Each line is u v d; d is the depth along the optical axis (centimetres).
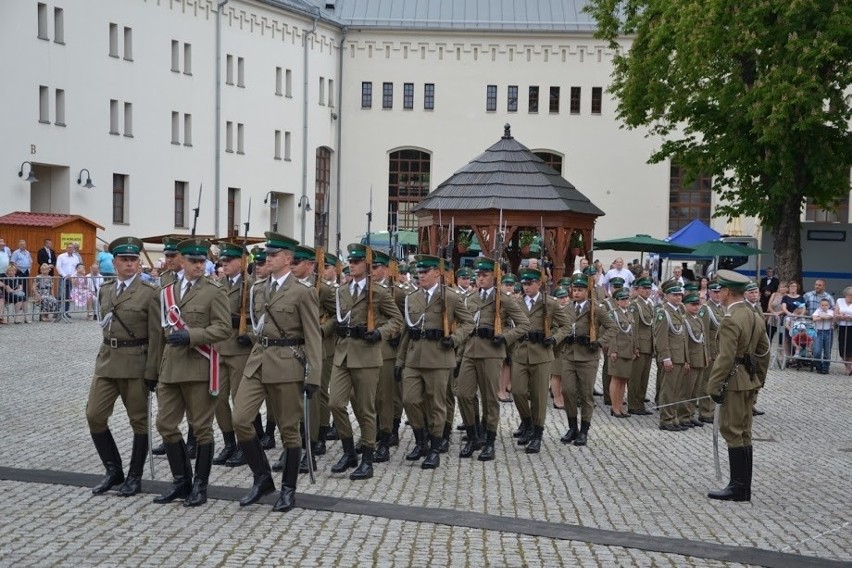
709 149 3819
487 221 3025
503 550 1027
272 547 1012
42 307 3403
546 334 1590
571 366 1686
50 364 2402
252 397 1170
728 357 1277
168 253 1371
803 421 1994
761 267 4275
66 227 3869
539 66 5962
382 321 1402
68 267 3494
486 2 6059
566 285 1759
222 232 5212
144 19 4709
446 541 1054
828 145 3578
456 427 1842
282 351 1169
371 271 1373
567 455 1585
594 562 998
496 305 1516
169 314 1160
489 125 5984
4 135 4012
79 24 4359
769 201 3638
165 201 4866
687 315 1941
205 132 5091
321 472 1399
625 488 1342
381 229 6003
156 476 1330
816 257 4156
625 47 5922
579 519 1163
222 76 5178
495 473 1421
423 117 5988
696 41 3453
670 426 1884
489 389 1522
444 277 1462
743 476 1284
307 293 1172
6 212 4034
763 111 3369
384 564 970
